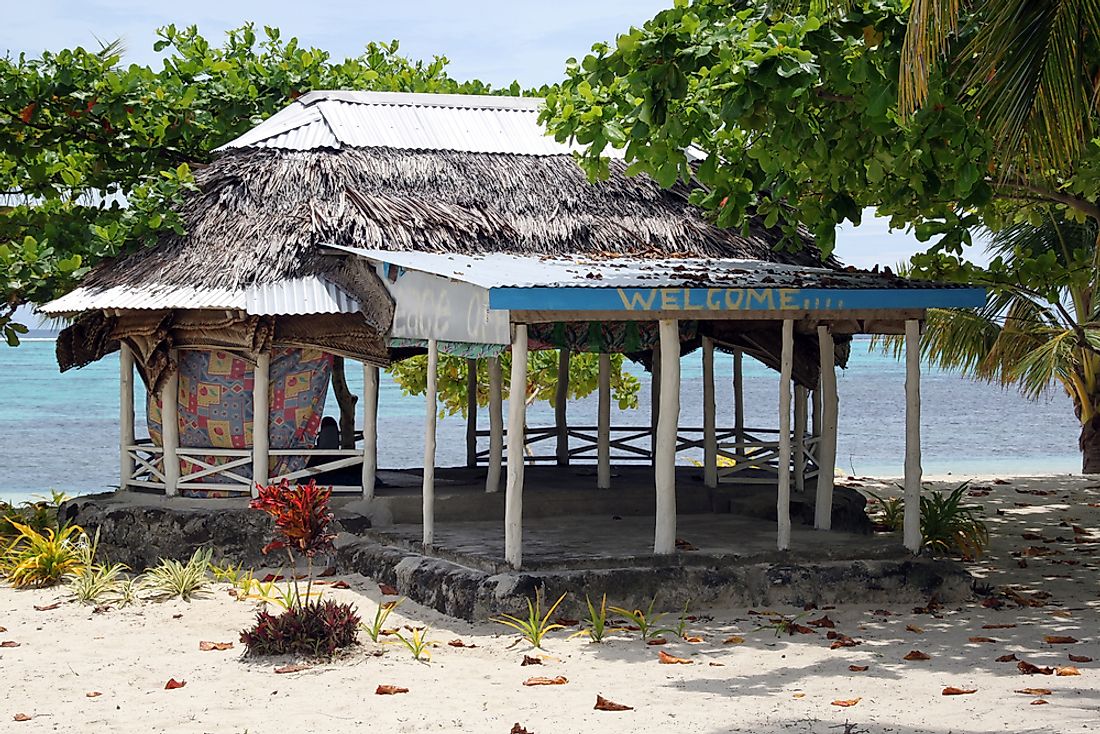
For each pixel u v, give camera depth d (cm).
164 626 1081
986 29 1004
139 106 1691
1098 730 729
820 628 1040
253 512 1335
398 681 886
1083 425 2472
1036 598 1183
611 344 1409
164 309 1339
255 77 1809
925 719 764
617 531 1296
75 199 1750
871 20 1052
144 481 1438
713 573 1117
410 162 1510
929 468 3825
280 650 964
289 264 1348
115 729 777
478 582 1075
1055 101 996
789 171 1212
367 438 1373
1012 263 1443
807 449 1470
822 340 1291
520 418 1088
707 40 1016
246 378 1374
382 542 1290
